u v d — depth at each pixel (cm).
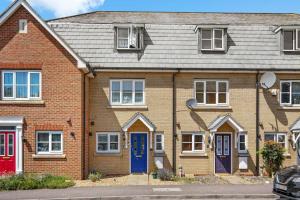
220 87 2267
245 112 2261
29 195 1611
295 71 2253
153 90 2241
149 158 2228
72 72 2019
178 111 2244
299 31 2319
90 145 2206
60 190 1723
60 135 2027
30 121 2008
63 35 2311
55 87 2019
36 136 2012
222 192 1686
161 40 2320
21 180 1788
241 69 2233
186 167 2231
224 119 2192
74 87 2019
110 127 2217
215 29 2305
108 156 2211
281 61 2289
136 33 2277
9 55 2008
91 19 2550
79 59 2008
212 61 2261
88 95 2203
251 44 2341
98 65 2209
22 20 2012
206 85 2264
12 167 1994
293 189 1296
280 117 2270
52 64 2017
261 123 2262
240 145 2262
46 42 2019
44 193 1653
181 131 2239
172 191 1706
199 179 2053
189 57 2270
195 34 2350
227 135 2267
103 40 2306
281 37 2322
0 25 2006
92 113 2217
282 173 1374
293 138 2250
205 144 2244
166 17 2636
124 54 2264
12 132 2000
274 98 2273
